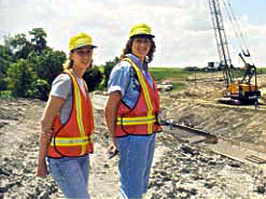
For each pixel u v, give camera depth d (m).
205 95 71.81
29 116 28.66
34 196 9.21
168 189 11.54
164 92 82.38
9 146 15.39
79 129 4.07
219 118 47.84
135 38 4.38
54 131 4.06
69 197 4.07
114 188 10.84
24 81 61.66
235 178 15.18
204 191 12.32
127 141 4.32
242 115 46.16
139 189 4.42
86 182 4.30
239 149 33.19
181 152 21.17
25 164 12.21
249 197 12.45
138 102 4.29
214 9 69.69
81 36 4.16
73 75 4.13
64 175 4.05
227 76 71.38
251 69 56.81
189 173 14.85
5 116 25.52
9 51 58.75
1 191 9.12
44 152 4.03
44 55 78.88
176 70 155.75
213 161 18.86
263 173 17.42
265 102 56.12
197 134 39.75
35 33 92.00
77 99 4.07
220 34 70.56
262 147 34.31
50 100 4.00
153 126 4.45
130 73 4.32
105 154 15.31
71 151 4.06
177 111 57.25
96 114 39.41
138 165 4.36
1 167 11.05
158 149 20.22
